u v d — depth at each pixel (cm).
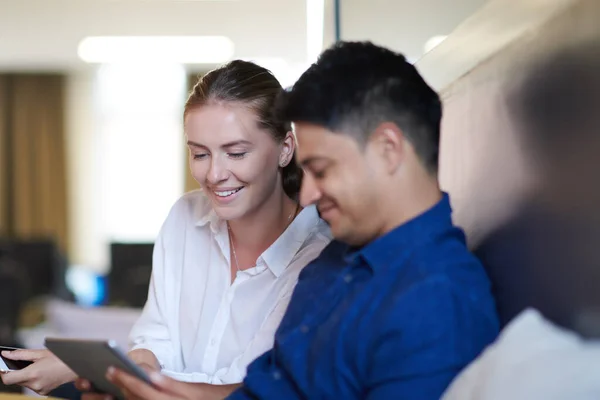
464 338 120
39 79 887
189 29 714
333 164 130
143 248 607
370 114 128
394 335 120
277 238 193
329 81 129
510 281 136
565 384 90
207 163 181
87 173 900
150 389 147
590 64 109
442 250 129
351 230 134
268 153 181
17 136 882
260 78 180
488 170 148
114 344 135
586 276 110
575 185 113
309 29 346
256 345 180
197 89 181
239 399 146
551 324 112
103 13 664
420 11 264
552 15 123
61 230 884
